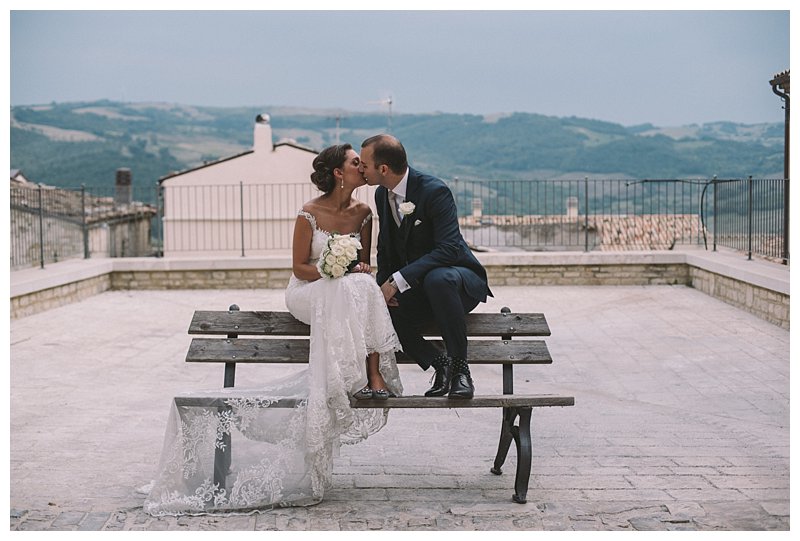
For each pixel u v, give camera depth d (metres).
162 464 4.23
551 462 5.13
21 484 4.64
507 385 4.50
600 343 9.76
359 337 4.23
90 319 11.39
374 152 4.39
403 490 4.54
